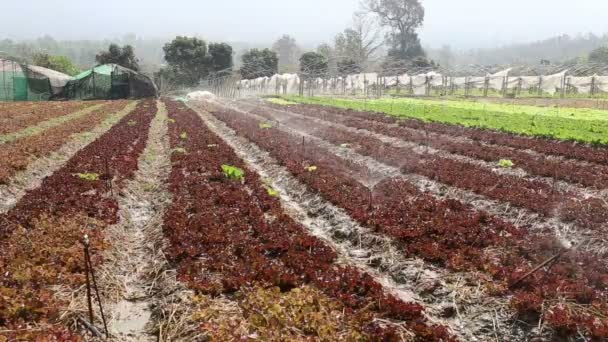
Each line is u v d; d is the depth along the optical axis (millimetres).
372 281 8883
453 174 16734
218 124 35625
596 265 9508
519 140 23797
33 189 15133
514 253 10250
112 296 9008
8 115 34406
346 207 13391
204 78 91688
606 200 14039
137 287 9656
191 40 91625
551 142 23203
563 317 7582
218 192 14547
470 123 29109
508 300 8492
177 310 8266
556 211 12562
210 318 7805
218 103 58125
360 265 10719
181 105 52312
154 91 71500
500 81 77500
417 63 94500
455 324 8305
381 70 76562
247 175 17141
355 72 90188
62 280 9000
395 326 7789
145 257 11008
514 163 18766
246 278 8945
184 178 16469
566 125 27344
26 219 11734
